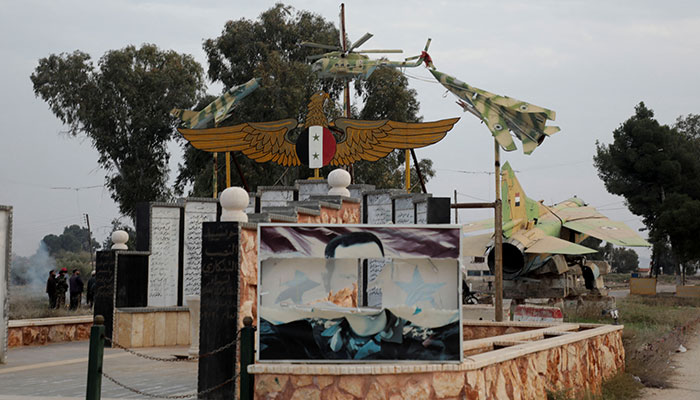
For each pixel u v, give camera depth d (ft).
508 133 63.26
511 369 32.76
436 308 28.45
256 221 42.57
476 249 116.26
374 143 62.95
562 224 128.88
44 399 31.55
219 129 64.28
